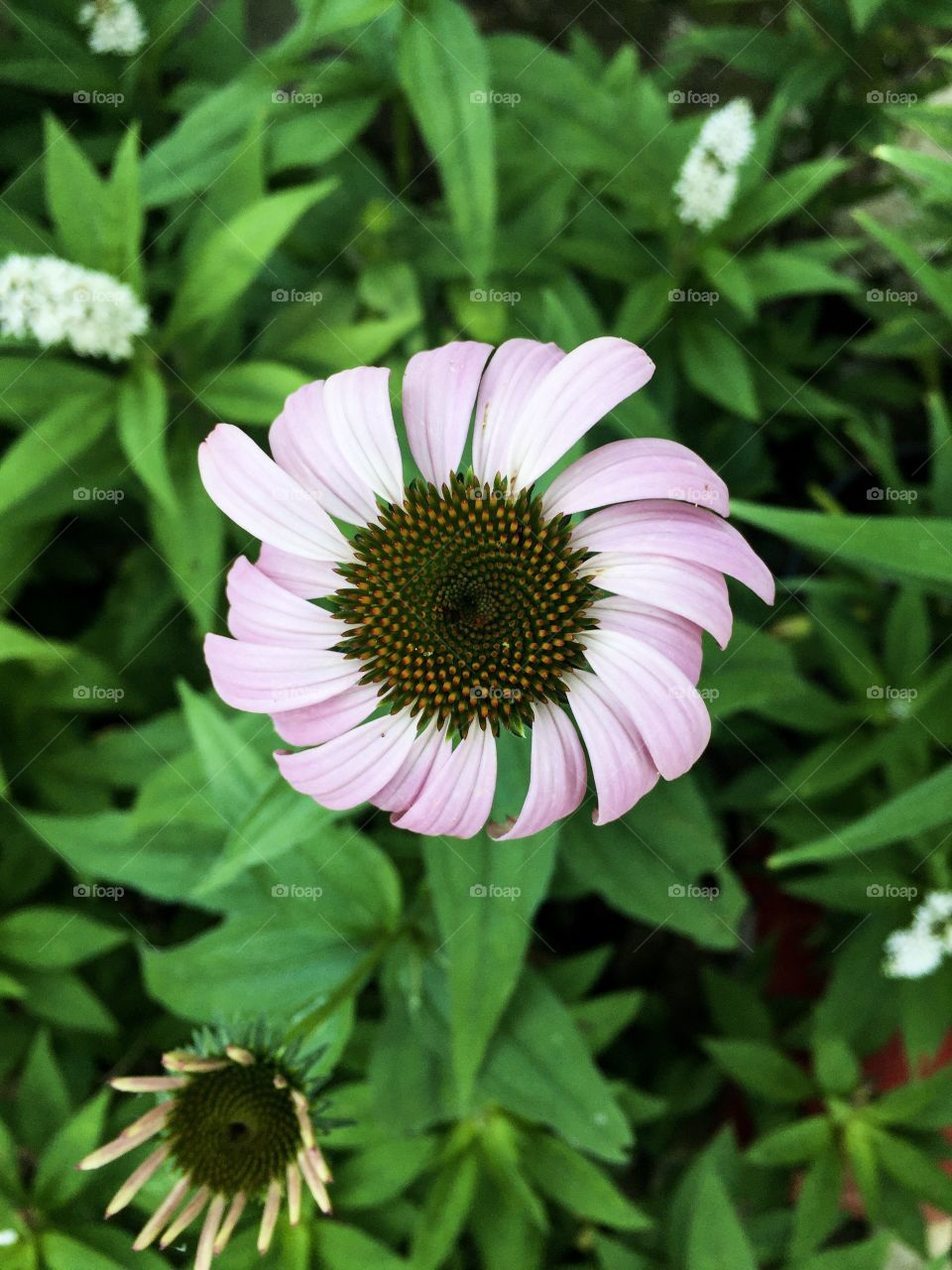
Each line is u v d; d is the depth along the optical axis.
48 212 0.25
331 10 0.20
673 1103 0.26
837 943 0.26
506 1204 0.20
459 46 0.20
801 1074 0.22
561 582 0.13
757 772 0.25
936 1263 0.19
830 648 0.23
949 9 0.22
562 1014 0.19
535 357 0.13
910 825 0.16
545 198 0.24
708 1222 0.19
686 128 0.22
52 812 0.23
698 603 0.12
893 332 0.26
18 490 0.19
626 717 0.13
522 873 0.17
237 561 0.14
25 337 0.20
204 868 0.20
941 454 0.21
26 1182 0.21
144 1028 0.24
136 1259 0.18
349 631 0.14
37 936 0.21
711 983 0.24
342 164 0.25
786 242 0.29
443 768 0.14
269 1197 0.15
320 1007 0.17
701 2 0.28
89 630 0.25
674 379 0.25
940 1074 0.20
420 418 0.14
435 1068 0.19
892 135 0.23
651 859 0.19
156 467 0.19
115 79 0.25
